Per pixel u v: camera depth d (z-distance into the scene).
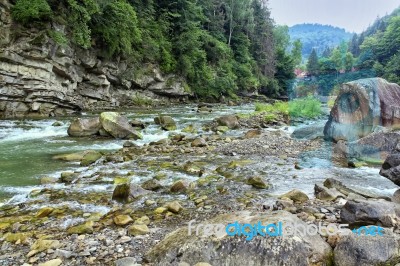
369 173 8.10
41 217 5.29
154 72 31.73
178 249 3.50
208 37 43.34
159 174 7.93
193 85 38.72
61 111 19.84
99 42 23.45
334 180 6.73
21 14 15.93
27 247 4.19
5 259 3.85
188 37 36.62
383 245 3.20
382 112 10.57
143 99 30.36
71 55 19.91
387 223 4.02
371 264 3.09
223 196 6.36
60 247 4.08
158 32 33.91
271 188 6.91
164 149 11.14
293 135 13.73
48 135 13.36
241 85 48.84
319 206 5.39
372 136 9.84
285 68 49.31
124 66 27.39
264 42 61.78
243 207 5.67
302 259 3.19
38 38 16.91
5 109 16.41
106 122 13.27
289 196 5.89
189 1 38.75
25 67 16.69
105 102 25.41
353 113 10.90
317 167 8.73
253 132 14.17
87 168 8.50
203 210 5.59
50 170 8.27
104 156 9.83
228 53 48.72
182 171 8.28
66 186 6.96
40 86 17.61
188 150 11.04
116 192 6.25
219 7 53.19
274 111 21.70
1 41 15.39
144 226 4.66
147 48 31.05
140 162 9.30
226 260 3.29
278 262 3.18
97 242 4.23
